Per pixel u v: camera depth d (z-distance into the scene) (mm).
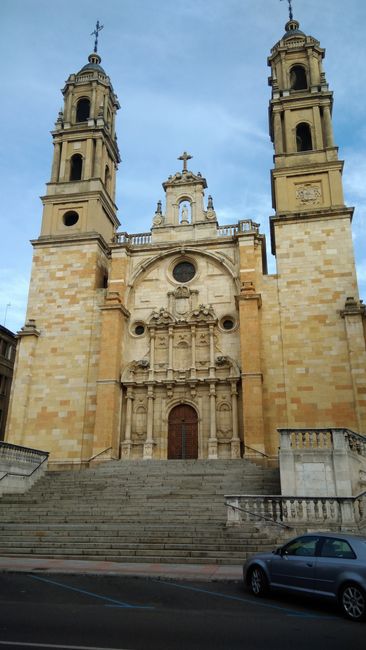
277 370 35781
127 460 33281
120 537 20156
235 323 38094
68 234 43281
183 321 38562
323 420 33969
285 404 34844
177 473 29594
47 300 41438
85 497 26359
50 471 32125
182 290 39719
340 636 9430
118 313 38531
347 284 37031
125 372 38094
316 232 38906
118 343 37969
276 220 39750
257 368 34781
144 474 29859
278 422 34531
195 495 25547
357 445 24578
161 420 36875
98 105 49312
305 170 41250
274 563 12898
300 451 23219
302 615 11117
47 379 38969
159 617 10695
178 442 36469
